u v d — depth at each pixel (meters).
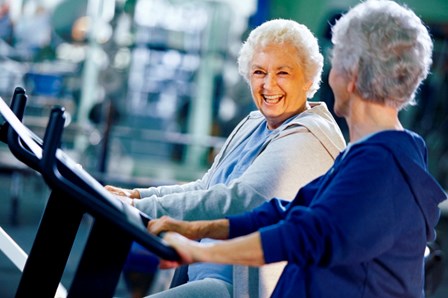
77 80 10.87
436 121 11.19
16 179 9.05
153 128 11.06
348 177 2.15
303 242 2.12
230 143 3.35
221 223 2.46
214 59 11.16
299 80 3.10
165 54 11.03
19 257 2.94
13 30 11.08
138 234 2.12
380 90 2.22
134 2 10.92
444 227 10.94
